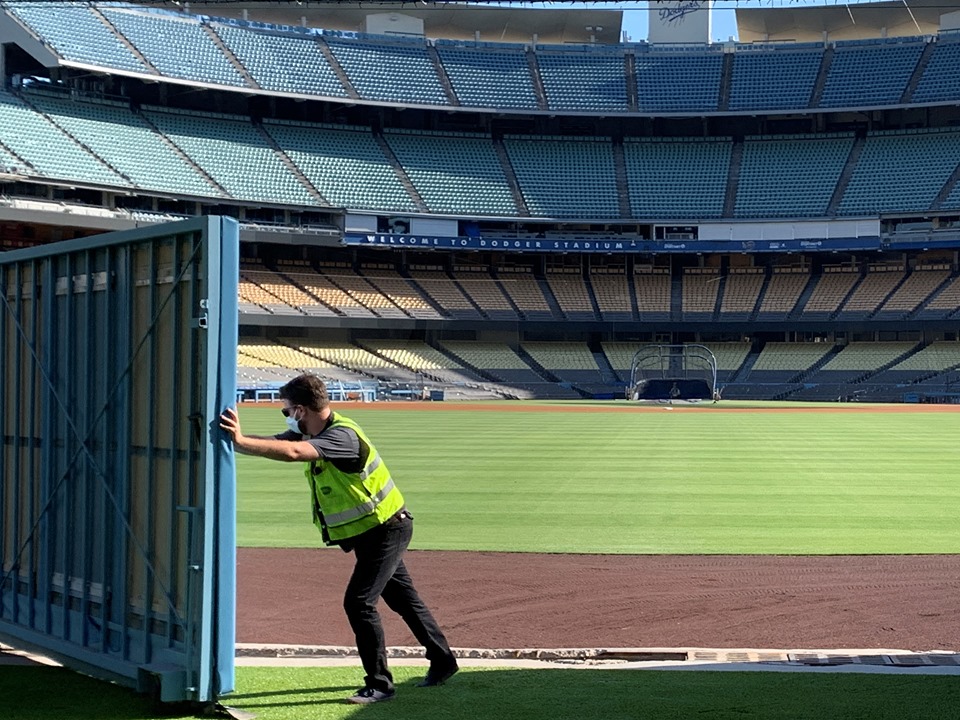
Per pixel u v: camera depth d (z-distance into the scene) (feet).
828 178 216.74
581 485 57.52
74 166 175.73
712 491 54.95
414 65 225.76
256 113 217.97
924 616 27.78
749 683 20.59
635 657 23.53
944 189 207.00
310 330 205.36
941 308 201.57
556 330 209.15
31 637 23.27
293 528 43.16
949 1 221.46
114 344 21.75
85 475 22.31
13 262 24.64
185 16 207.21
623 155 229.25
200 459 19.12
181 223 19.60
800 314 207.82
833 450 80.79
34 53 180.14
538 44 236.02
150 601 20.38
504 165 224.53
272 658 23.39
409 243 204.85
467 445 84.74
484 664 22.76
